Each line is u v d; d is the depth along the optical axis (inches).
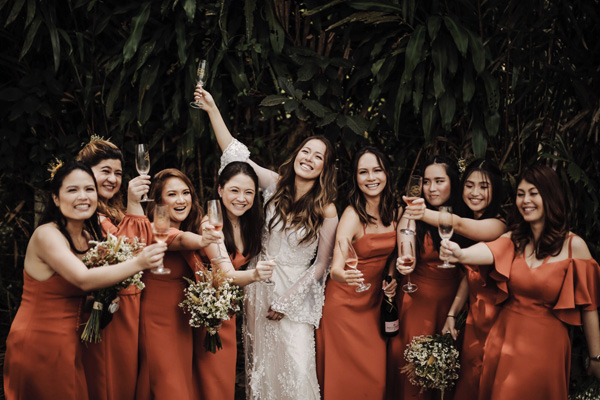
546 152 151.8
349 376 132.9
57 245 102.6
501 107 160.1
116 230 116.8
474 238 124.3
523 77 159.8
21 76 174.4
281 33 156.4
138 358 119.3
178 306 120.3
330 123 161.9
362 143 160.1
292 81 164.7
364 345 133.6
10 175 174.1
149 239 116.7
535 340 114.5
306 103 154.9
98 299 106.4
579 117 155.3
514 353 115.8
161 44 156.0
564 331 115.7
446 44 147.4
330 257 138.0
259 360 135.0
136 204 117.6
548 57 159.9
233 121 173.3
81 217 105.2
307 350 132.5
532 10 156.9
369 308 135.7
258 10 159.8
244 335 140.6
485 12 152.9
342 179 170.2
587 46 159.5
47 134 171.5
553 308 114.3
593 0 156.6
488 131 149.6
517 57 152.9
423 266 133.7
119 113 170.2
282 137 173.6
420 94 147.7
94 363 113.7
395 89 156.9
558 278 113.2
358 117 158.2
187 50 158.1
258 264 115.4
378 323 136.8
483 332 125.1
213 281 115.1
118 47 162.6
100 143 125.5
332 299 135.3
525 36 156.6
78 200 104.5
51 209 107.1
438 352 125.5
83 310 111.5
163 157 173.2
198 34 160.7
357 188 133.3
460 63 152.6
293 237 134.2
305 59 158.2
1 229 177.3
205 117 156.9
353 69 164.6
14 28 166.2
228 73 165.6
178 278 120.0
